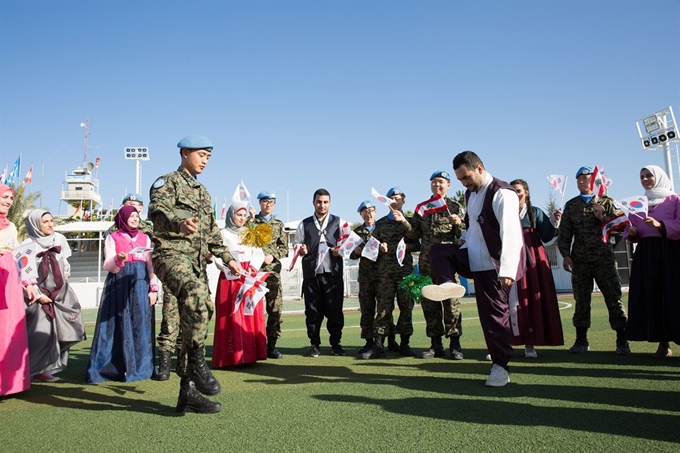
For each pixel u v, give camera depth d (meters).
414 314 13.05
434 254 4.42
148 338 5.18
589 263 5.90
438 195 6.07
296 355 6.57
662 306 5.21
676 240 5.12
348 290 22.12
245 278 4.95
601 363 5.03
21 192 26.20
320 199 6.86
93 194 42.53
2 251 3.95
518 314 5.60
